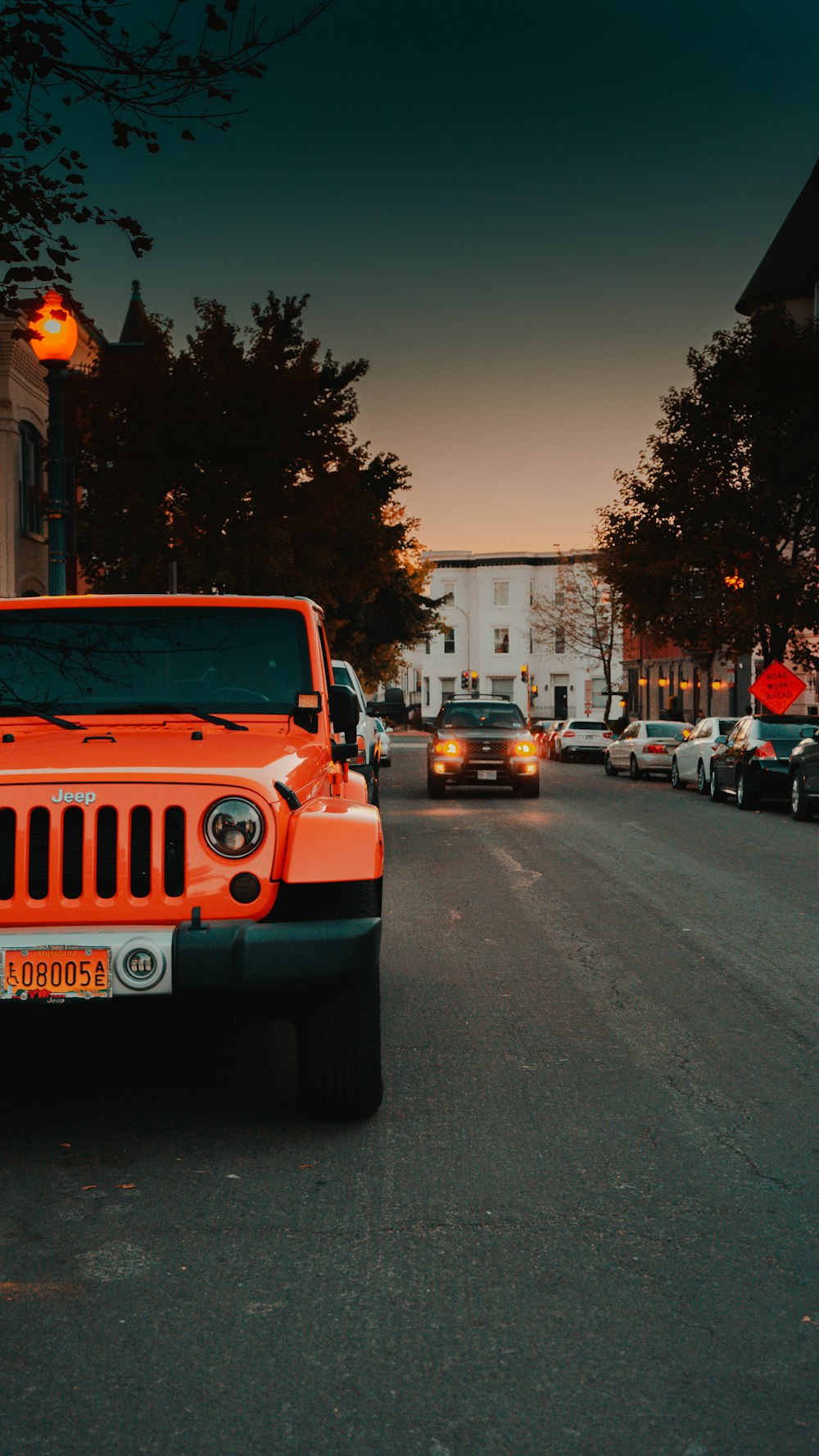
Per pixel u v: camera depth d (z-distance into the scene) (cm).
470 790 2705
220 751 525
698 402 3127
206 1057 627
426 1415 302
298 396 2342
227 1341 337
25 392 2536
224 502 2320
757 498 3055
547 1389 313
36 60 758
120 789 472
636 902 1115
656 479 3134
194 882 471
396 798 2436
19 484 2523
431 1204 432
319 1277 376
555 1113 534
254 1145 493
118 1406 305
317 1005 507
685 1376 320
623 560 3170
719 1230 411
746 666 4209
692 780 2681
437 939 941
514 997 753
